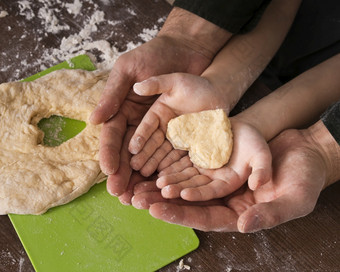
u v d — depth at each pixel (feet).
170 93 1.82
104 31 2.16
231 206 1.74
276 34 2.10
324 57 2.26
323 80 1.98
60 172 1.84
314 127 1.89
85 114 1.96
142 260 1.80
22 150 1.87
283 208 1.60
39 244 1.79
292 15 2.16
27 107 1.92
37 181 1.82
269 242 1.87
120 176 1.71
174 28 2.05
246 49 2.04
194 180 1.74
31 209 1.80
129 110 1.88
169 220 1.63
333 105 1.82
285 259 1.85
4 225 1.83
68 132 1.96
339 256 1.87
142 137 1.76
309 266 1.85
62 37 2.14
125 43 2.15
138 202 1.66
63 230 1.82
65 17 2.17
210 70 1.98
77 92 1.97
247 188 1.79
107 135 1.78
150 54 1.92
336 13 2.20
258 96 2.06
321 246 1.88
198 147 1.77
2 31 2.11
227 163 1.77
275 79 2.41
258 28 2.08
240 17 1.98
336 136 1.79
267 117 1.91
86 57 2.09
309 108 1.96
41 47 2.10
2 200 1.79
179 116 1.82
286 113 1.93
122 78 1.86
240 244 1.86
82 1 2.20
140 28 2.18
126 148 1.79
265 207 1.58
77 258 1.79
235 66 1.99
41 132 1.92
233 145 1.78
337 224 1.91
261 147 1.72
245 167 1.74
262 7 2.02
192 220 1.65
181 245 1.83
